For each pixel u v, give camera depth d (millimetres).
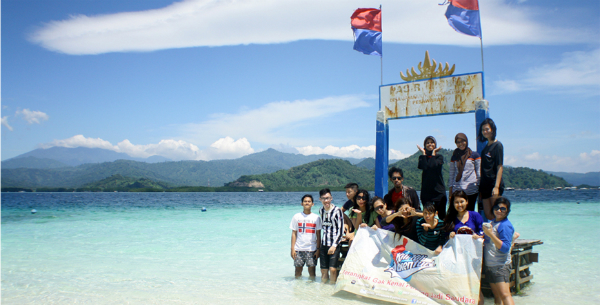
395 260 5699
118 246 11703
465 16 7199
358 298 5797
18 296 6074
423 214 5527
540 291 6324
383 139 8008
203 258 9703
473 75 7098
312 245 6977
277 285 6789
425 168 6707
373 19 8438
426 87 7621
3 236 14062
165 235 14578
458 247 5160
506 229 4793
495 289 4961
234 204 47906
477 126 6875
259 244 12258
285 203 52219
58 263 8898
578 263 8688
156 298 5969
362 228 6223
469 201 6074
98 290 6465
